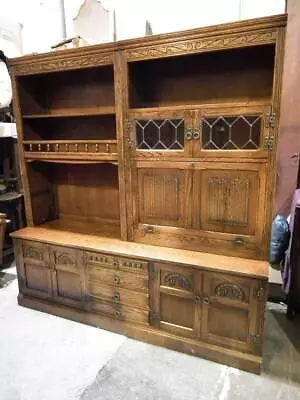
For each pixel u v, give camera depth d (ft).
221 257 6.16
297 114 7.59
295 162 7.83
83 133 8.35
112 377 5.74
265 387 5.45
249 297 5.61
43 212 8.82
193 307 6.13
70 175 8.81
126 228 7.09
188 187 6.26
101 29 7.65
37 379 5.72
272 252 7.98
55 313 7.73
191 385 5.52
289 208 8.12
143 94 7.07
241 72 6.23
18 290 8.89
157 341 6.57
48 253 7.50
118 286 6.81
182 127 6.06
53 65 6.98
